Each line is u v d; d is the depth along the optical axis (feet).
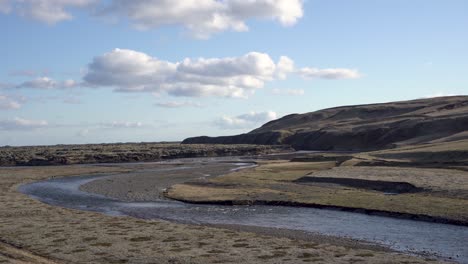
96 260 97.50
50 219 144.56
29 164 442.50
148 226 132.36
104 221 140.56
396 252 104.58
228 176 270.46
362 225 136.67
